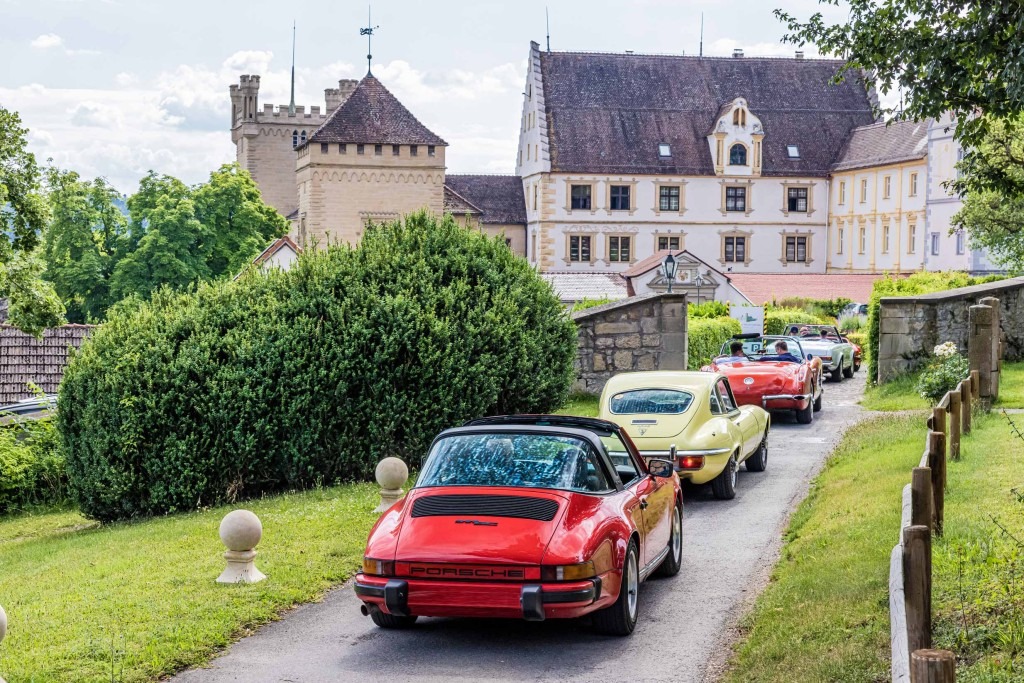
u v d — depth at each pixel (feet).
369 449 54.19
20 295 112.27
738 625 28.02
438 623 28.94
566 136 301.22
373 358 54.19
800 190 310.24
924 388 63.87
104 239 244.83
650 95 312.29
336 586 32.96
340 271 56.44
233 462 51.57
